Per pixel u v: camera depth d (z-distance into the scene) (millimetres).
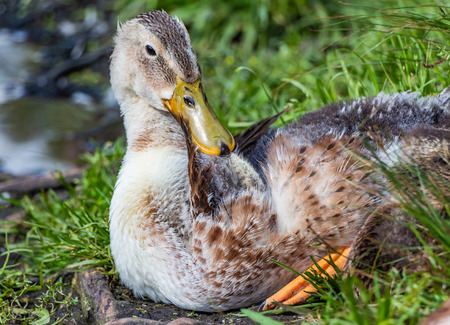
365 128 7215
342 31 12641
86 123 13758
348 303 5668
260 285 6789
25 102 14773
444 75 8500
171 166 7180
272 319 6055
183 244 6805
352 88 9336
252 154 7652
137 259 6977
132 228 6965
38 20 18984
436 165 6504
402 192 6230
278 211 6738
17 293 8195
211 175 6922
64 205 9273
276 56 13281
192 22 14820
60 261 8430
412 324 5324
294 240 6680
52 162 12109
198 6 14648
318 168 6812
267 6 13938
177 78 7227
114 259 7344
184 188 7020
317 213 6664
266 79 12242
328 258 6844
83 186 10289
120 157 10773
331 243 6797
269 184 7027
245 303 6918
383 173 6547
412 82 8594
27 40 18141
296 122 7809
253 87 12047
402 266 5938
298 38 13359
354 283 5910
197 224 6625
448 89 7602
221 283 6648
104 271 7828
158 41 7266
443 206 6055
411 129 7035
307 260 6859
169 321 6691
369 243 6164
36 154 12414
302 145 7074
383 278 5977
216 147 6867
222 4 14469
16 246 9281
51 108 14477
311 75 11180
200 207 6680
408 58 8844
